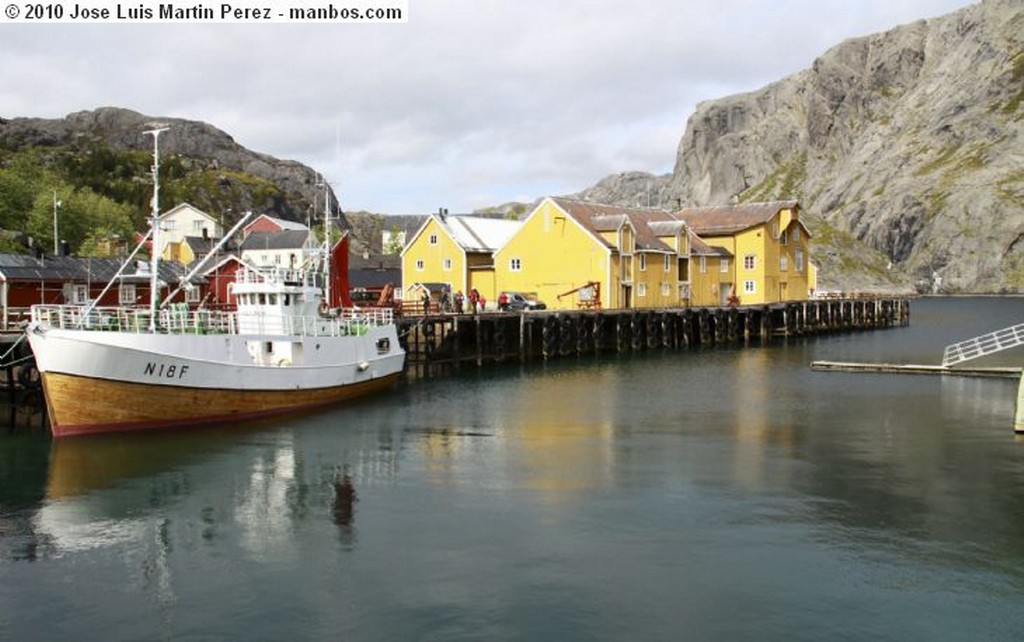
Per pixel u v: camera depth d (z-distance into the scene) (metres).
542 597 16.03
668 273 77.81
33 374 38.31
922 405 37.28
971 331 92.88
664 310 68.69
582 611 15.44
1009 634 14.57
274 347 35.78
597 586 16.48
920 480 23.89
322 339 37.62
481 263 77.12
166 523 20.59
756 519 20.41
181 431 31.19
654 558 17.86
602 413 35.78
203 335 32.34
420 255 77.12
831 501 21.86
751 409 36.62
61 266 53.41
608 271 69.00
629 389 43.44
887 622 14.98
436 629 14.81
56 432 29.23
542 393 42.03
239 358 33.91
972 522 20.11
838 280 145.38
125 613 15.60
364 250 182.38
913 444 28.84
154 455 27.48
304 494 23.00
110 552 18.66
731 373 50.69
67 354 28.58
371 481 24.31
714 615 15.25
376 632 14.73
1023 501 21.80
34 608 15.84
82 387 29.02
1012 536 19.12
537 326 63.00
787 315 83.75
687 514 20.81
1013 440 29.38
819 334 88.12
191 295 59.75
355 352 40.19
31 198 111.81
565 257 70.88
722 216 90.50
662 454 27.58
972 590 16.25
